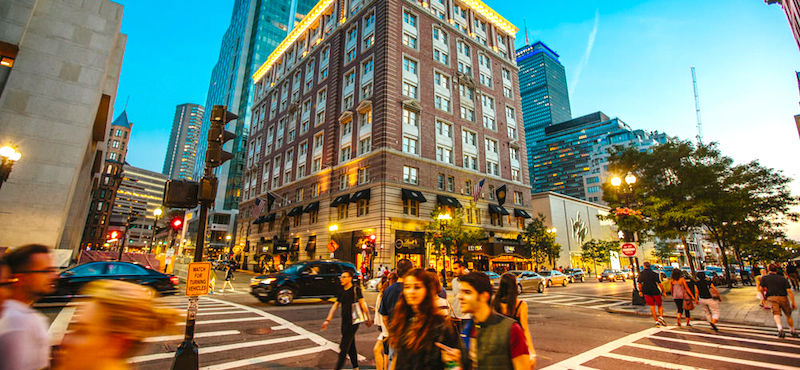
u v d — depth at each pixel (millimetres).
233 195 81000
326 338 8508
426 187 33188
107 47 21234
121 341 1601
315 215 37875
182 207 5898
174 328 1826
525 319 4414
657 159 22922
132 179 143875
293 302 15469
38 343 2430
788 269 23922
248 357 6816
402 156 32438
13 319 2352
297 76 49750
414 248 30312
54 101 19016
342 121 37406
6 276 2672
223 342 7891
